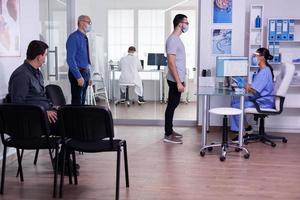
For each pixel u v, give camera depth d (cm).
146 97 662
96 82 655
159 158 432
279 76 511
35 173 377
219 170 387
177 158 432
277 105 490
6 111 301
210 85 517
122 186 340
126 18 655
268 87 498
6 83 384
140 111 664
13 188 336
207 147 453
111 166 401
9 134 311
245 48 589
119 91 666
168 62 491
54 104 398
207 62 584
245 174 373
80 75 451
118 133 575
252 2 585
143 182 349
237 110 441
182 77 500
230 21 575
